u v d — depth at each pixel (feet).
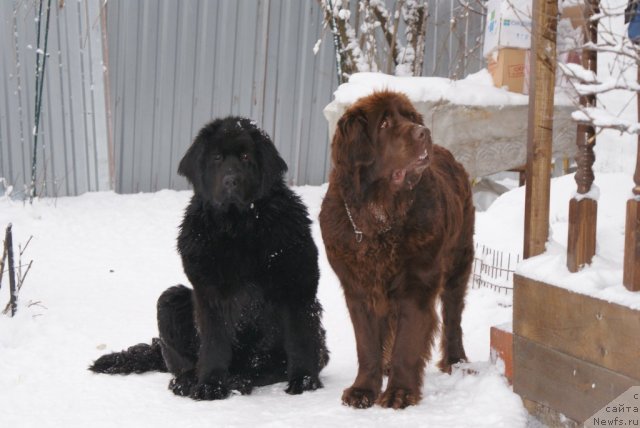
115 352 15.83
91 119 25.30
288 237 14.97
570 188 18.63
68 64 24.71
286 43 26.13
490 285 17.90
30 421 13.98
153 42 25.27
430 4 26.00
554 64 13.53
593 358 12.76
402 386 14.01
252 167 14.88
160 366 15.85
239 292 15.03
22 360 15.94
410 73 25.23
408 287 13.99
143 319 17.70
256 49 26.00
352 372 15.66
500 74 21.13
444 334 15.33
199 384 14.75
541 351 13.32
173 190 26.14
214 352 14.92
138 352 15.79
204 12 25.44
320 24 26.25
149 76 25.41
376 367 14.24
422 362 14.12
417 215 13.82
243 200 14.69
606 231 14.49
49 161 25.07
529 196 13.82
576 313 12.91
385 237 13.85
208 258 14.82
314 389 14.90
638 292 12.48
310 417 13.71
